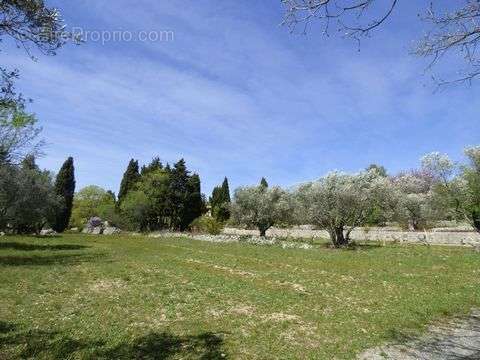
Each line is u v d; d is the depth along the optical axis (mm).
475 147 35688
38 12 7953
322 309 14406
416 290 18016
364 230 50469
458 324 12914
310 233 56469
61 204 64875
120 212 87438
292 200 52781
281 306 14672
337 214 40219
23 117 26297
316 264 26516
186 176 86062
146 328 11633
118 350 9711
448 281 20156
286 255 31938
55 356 9148
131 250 35906
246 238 50375
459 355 10141
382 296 16734
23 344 9867
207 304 14648
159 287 17531
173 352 9758
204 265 25531
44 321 12023
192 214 84688
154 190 83062
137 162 97938
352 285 19234
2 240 44969
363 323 12688
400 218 53344
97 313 13125
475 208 35969
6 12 7754
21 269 21984
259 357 9633
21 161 26484
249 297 15977
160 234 65812
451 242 41250
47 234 67000
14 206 41750
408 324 12633
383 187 42562
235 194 56438
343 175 42781
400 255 30375
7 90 9016
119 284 18188
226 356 9617
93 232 79562
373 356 9984
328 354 9984
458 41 7453
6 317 12336
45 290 16578
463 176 36719
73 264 24812
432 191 40844
